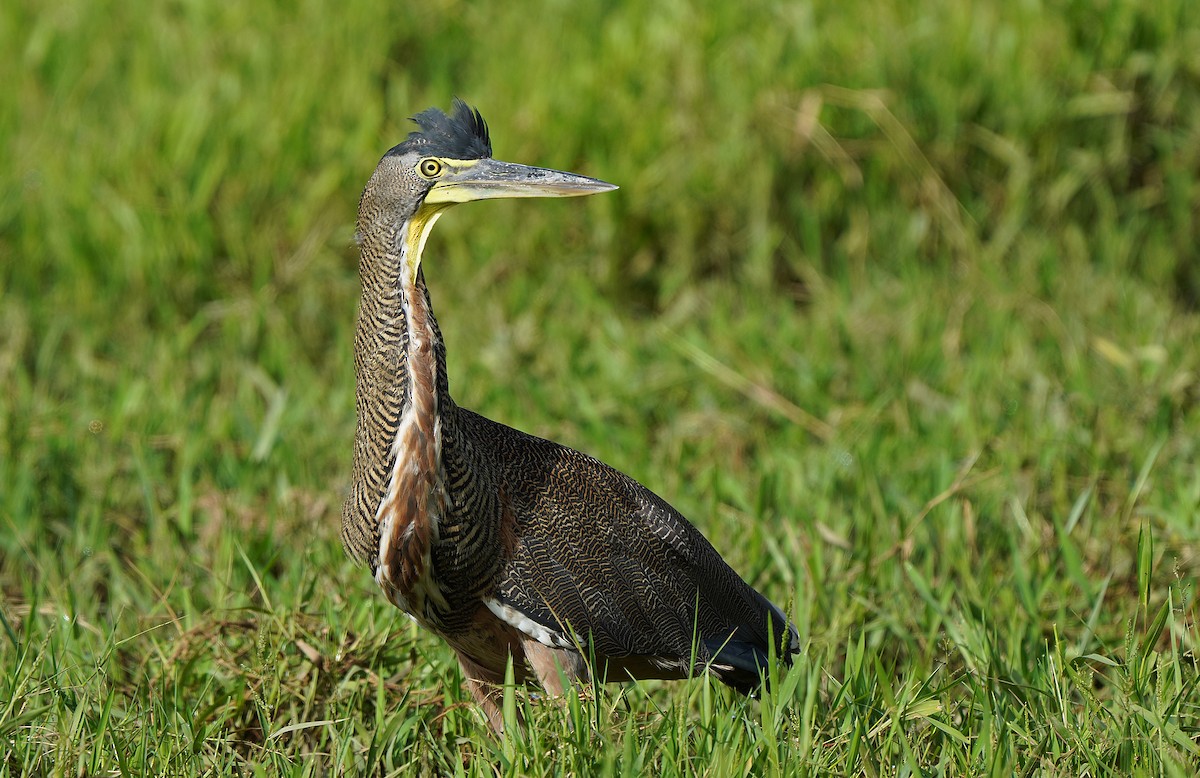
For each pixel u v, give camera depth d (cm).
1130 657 751
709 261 1489
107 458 1120
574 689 720
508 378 1263
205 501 1056
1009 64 1519
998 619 891
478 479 763
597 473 818
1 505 1046
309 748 788
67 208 1412
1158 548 951
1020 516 982
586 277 1434
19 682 780
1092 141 1520
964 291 1380
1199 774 677
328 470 1129
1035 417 1172
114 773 715
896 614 901
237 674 809
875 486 1014
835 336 1341
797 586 920
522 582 774
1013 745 704
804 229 1478
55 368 1298
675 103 1518
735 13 1608
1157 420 1138
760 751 694
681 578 824
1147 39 1539
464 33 1725
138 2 1752
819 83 1526
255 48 1623
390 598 782
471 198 755
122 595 945
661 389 1252
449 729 782
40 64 1642
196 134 1470
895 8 1595
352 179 1465
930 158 1503
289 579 916
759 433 1179
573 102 1512
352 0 1709
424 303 756
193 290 1405
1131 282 1409
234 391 1277
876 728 727
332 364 1314
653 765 699
